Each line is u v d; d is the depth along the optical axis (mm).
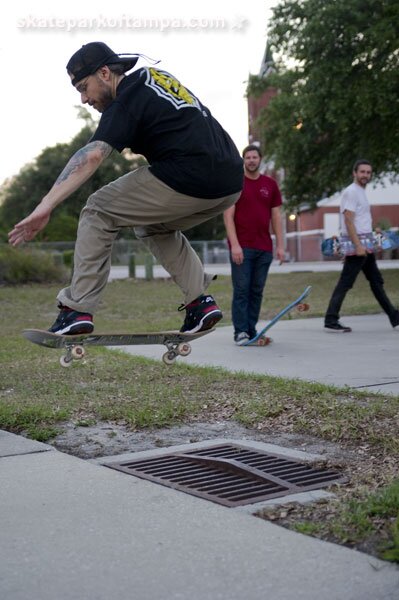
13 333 10320
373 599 2512
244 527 3135
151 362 7020
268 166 30312
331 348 7938
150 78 4062
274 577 2676
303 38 19406
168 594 2572
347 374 6340
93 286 4242
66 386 5969
